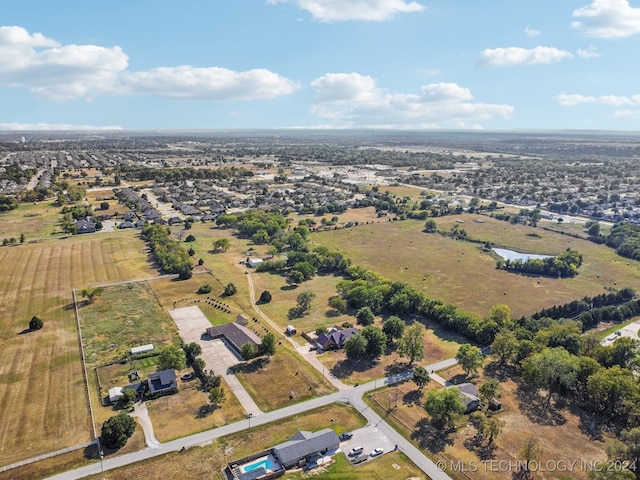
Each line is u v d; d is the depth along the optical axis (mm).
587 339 128250
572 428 100438
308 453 88938
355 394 111812
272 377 118812
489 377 120625
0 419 99500
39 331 140250
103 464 87125
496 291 184750
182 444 93125
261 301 168000
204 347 133875
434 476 85688
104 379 115750
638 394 100500
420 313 158875
